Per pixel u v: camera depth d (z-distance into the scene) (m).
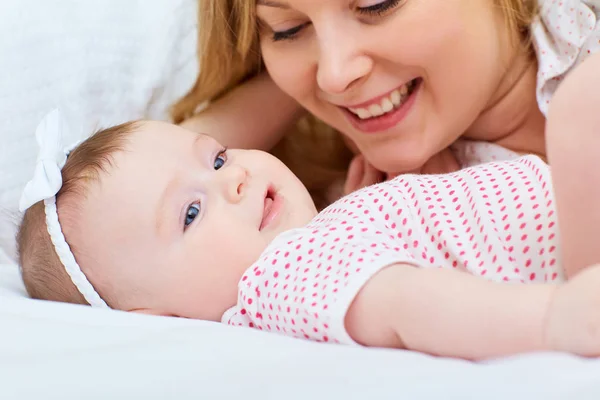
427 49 1.11
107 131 1.14
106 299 1.04
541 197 0.91
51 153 1.10
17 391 0.62
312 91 1.26
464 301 0.69
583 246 0.72
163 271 1.01
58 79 1.50
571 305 0.62
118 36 1.55
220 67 1.43
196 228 1.02
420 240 0.93
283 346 0.71
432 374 0.60
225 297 1.00
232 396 0.59
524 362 0.59
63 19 1.53
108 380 0.62
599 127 0.66
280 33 1.19
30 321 0.81
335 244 0.87
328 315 0.79
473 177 0.98
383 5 1.06
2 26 1.50
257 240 1.01
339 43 1.10
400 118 1.21
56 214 1.05
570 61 1.19
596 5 1.17
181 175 1.05
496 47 1.20
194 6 1.59
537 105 1.29
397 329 0.74
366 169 1.39
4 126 1.45
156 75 1.53
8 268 1.26
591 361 0.59
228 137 1.42
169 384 0.61
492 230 0.90
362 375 0.60
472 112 1.24
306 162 1.59
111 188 1.03
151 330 0.79
